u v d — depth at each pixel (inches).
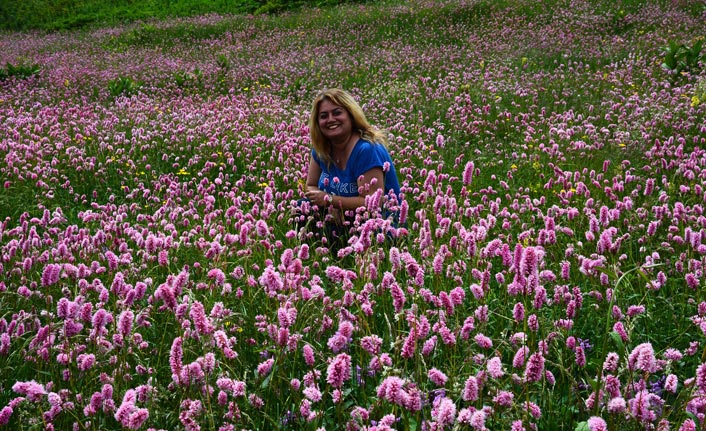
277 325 105.7
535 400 92.6
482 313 94.0
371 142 180.9
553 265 137.6
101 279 142.7
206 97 457.7
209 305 117.8
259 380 91.2
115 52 731.4
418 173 253.9
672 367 100.4
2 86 507.8
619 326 82.4
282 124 313.6
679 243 143.7
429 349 85.6
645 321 113.8
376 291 111.7
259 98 417.7
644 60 434.0
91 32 955.3
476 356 91.7
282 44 679.1
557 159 243.8
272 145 290.5
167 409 89.7
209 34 796.6
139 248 155.2
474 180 237.6
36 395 80.6
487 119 335.0
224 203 226.1
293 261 104.4
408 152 269.6
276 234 178.7
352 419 78.9
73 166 269.6
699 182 205.5
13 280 140.9
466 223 177.9
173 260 151.4
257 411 91.3
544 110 323.0
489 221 136.5
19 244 148.6
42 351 96.3
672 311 116.9
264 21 840.3
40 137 312.7
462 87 404.5
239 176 264.5
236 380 84.7
